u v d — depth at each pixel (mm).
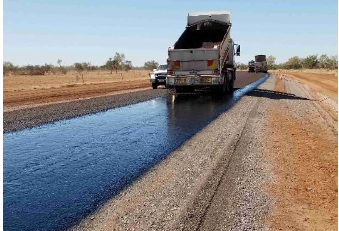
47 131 11906
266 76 61594
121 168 7715
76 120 14141
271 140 10312
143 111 16656
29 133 11578
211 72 21531
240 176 7055
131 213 5375
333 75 70000
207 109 16953
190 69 21688
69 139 10664
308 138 10828
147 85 37531
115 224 5020
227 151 8969
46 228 4984
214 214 5301
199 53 21484
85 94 25906
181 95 24516
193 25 24422
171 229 4828
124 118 14609
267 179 6938
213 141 10102
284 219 5227
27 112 16094
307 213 5477
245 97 22625
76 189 6488
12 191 6426
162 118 14445
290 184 6715
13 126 12695
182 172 7316
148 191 6277
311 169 7680
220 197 5961
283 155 8734
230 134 11016
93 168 7750
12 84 39500
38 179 7070
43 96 24234
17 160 8445
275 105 18641
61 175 7301
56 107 17953
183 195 6051
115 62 106062
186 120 13836
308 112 16703
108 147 9633
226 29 24359
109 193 6246
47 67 85188
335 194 6273
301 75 70312
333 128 12867
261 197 6020
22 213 5488
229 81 25562
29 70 81062
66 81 47844
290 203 5832
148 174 7246
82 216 5336
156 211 5418
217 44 23297
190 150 9125
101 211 5492
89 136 11070
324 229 4969
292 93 27266
